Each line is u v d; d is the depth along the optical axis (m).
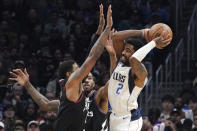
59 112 7.08
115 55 7.44
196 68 17.70
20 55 16.92
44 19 18.80
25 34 18.28
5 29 18.12
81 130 7.10
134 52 7.22
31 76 15.53
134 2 18.53
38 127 11.66
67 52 17.28
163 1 19.03
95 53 6.84
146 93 15.69
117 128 7.25
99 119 7.37
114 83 7.23
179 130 11.95
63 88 7.15
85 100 7.21
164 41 7.09
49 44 17.50
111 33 7.46
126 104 7.18
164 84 16.98
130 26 17.84
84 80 7.48
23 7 19.06
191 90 14.82
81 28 17.91
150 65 16.17
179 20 19.09
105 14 14.59
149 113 12.85
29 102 13.91
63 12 18.78
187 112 13.27
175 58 17.30
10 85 9.18
